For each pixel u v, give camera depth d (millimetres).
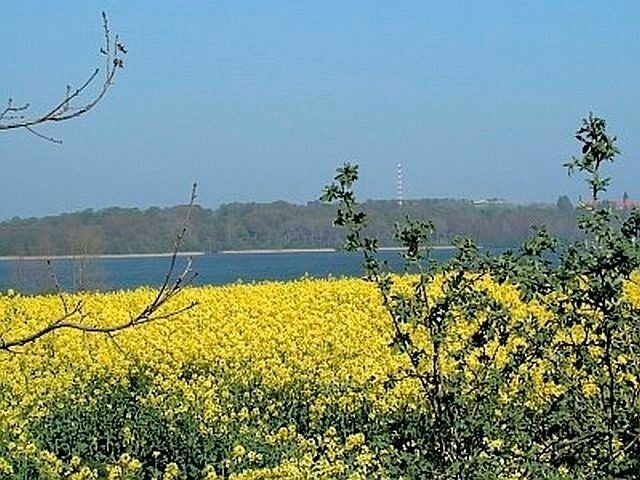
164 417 12742
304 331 19891
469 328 10805
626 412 7145
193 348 18094
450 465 7586
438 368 7777
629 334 7195
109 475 10664
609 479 7055
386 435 8633
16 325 20453
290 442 11836
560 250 7266
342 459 10523
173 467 10828
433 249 7762
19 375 15938
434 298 8156
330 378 15086
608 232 7098
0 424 12219
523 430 7621
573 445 7203
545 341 7488
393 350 7828
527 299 7219
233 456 11281
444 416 7785
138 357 17781
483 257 7594
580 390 7484
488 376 7750
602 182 7242
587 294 7145
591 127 7285
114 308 23078
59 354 17938
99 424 13125
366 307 23125
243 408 13445
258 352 18094
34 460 10820
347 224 7828
